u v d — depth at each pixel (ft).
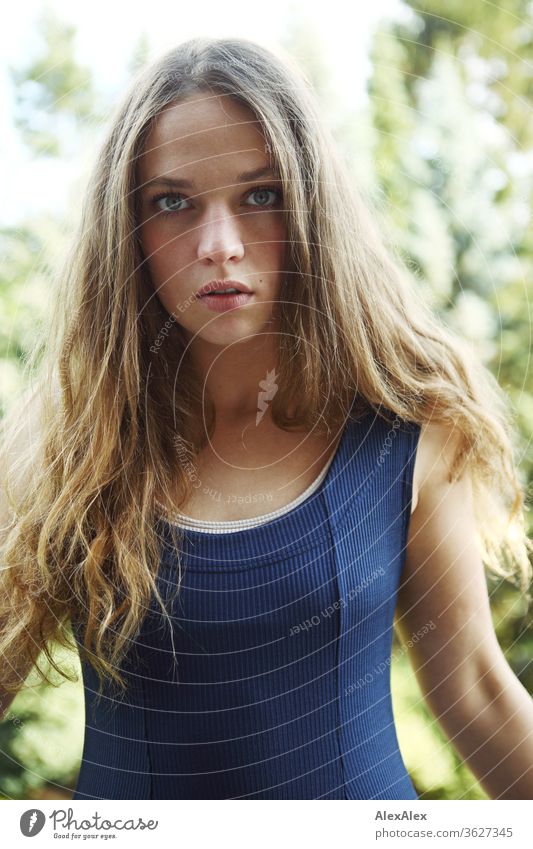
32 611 2.36
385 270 2.54
